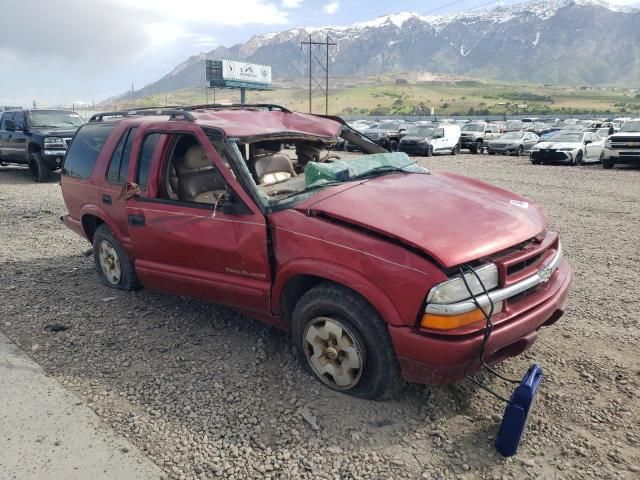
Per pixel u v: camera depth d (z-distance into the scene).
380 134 29.84
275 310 3.89
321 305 3.50
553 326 4.69
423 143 26.64
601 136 23.75
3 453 3.15
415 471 2.96
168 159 4.59
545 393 3.65
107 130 5.49
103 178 5.24
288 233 3.63
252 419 3.43
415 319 3.13
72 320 4.94
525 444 3.16
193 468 3.02
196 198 4.63
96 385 3.86
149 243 4.58
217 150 4.22
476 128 31.02
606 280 5.93
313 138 4.89
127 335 4.62
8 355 4.31
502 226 3.50
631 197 11.79
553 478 2.89
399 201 3.70
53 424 3.42
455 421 3.38
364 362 3.41
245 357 4.21
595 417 3.39
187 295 4.53
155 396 3.70
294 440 3.23
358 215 3.47
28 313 5.11
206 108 5.16
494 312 3.22
